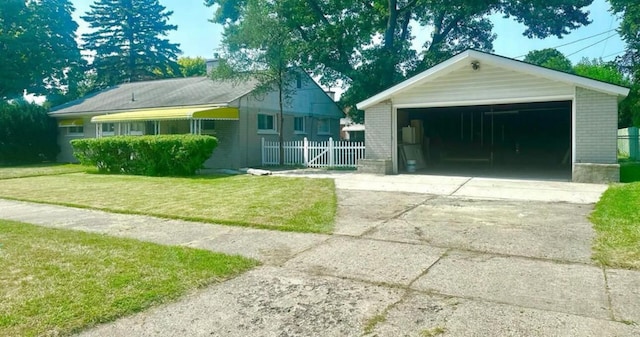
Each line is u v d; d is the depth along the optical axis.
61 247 5.34
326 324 3.24
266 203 8.64
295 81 21.38
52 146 24.08
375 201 8.82
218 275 4.30
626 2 25.23
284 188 10.98
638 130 20.42
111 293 3.77
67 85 37.50
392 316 3.36
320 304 3.61
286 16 19.75
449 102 13.34
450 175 13.91
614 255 4.78
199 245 5.57
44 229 6.47
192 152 14.66
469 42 26.53
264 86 18.19
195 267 4.53
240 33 17.08
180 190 10.89
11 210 8.37
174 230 6.47
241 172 15.93
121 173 16.09
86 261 4.71
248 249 5.34
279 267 4.61
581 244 5.27
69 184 12.50
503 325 3.16
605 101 11.11
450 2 22.23
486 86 12.74
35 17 33.25
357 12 24.34
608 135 11.08
